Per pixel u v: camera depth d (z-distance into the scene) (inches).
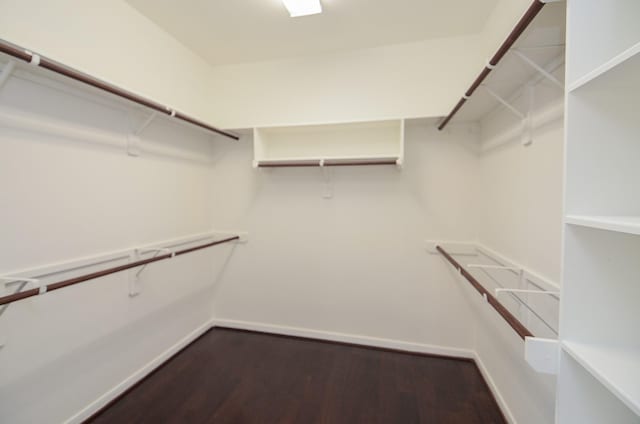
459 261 84.7
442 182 86.0
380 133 88.4
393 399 68.2
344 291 94.4
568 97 28.2
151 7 69.2
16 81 48.3
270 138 97.0
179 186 87.3
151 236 76.9
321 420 61.8
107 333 65.4
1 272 47.0
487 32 73.0
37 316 52.5
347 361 84.1
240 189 101.3
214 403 66.6
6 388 48.6
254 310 102.3
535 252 52.2
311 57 91.7
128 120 69.0
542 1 31.8
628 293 27.9
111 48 64.3
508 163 64.2
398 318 90.5
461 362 84.3
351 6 67.9
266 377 76.2
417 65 83.9
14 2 47.7
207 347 91.4
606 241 28.0
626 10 27.2
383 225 90.6
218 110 99.7
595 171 27.8
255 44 85.7
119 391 68.2
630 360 25.6
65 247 56.1
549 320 46.2
